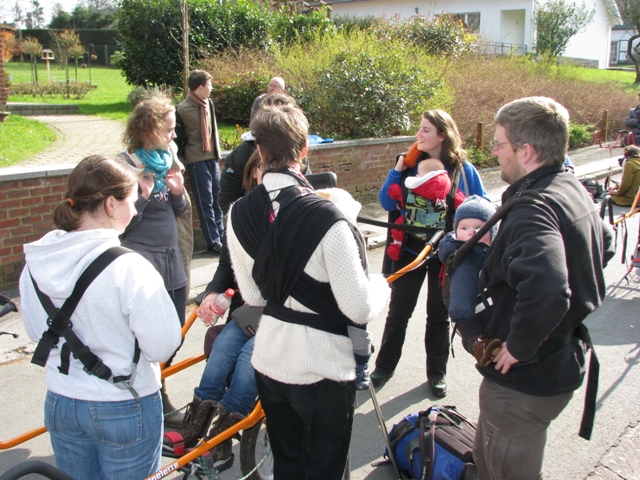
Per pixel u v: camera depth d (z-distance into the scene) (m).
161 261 3.46
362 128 10.27
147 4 15.91
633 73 38.06
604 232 2.36
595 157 15.19
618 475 3.35
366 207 9.33
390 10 36.47
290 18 17.83
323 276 2.13
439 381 4.16
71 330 1.99
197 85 6.61
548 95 17.75
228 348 2.85
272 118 2.19
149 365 2.15
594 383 2.35
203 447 2.46
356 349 2.29
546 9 32.88
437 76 12.51
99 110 15.97
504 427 2.29
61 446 2.17
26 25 61.91
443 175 3.67
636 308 5.86
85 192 2.01
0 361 4.48
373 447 3.59
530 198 2.12
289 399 2.26
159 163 3.30
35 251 2.02
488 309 2.28
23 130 12.27
